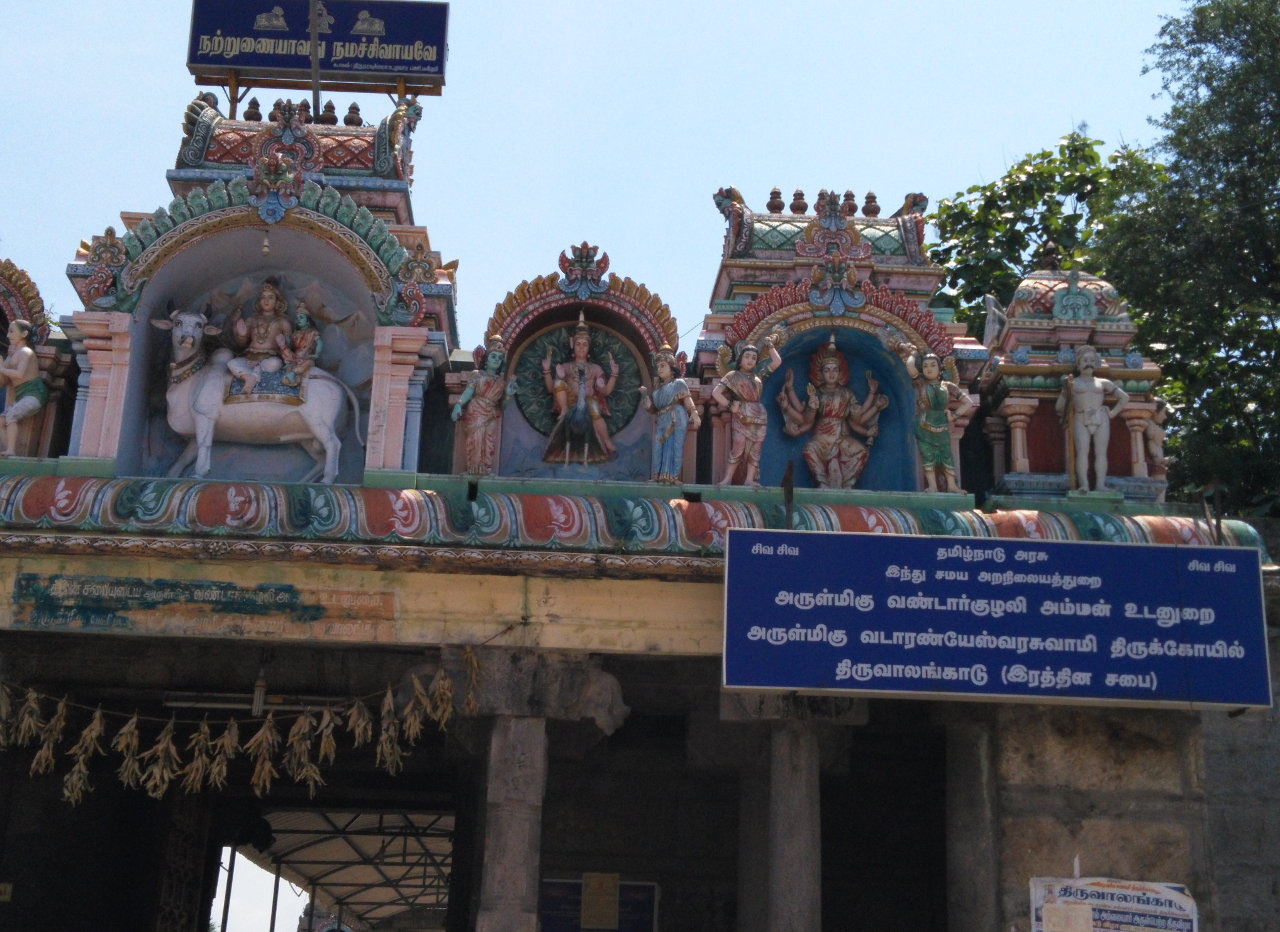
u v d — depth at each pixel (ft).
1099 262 78.38
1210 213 73.61
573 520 47.44
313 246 52.24
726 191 58.39
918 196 59.16
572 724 50.06
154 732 57.77
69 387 52.95
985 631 45.42
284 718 52.08
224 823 73.67
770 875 47.42
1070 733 49.08
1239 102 73.67
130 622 46.52
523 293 53.11
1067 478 52.47
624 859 61.72
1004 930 47.16
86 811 61.82
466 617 47.29
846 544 45.93
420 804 72.38
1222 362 78.13
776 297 52.90
